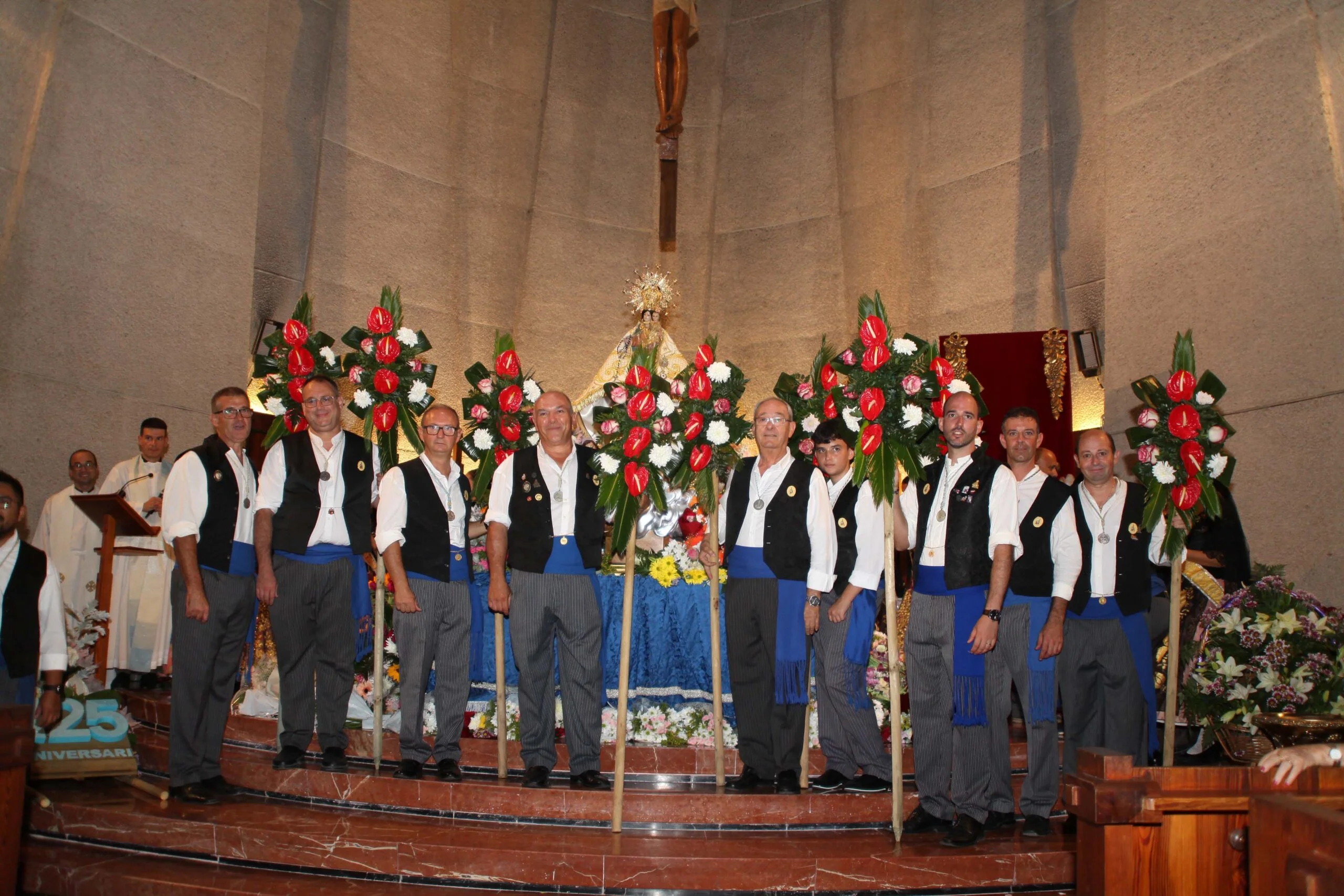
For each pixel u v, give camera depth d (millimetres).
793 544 4102
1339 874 1878
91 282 6379
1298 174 5621
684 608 4758
